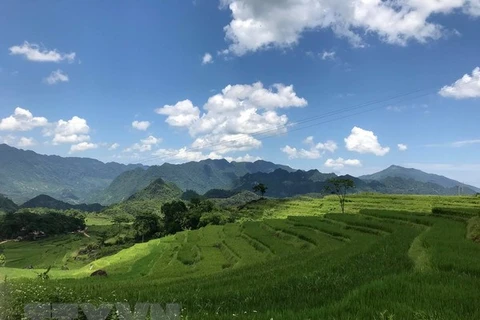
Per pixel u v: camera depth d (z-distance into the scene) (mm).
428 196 124438
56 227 178125
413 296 10961
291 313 10195
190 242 78688
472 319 8766
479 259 19859
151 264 62844
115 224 191750
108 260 76125
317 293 14156
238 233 82188
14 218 173625
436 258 19625
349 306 10203
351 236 50938
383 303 10211
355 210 113000
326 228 61031
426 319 8883
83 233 181625
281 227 71062
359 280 16047
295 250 50656
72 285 27078
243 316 10430
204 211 145500
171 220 151250
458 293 11312
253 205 167000
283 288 15906
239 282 21297
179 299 15367
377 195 137875
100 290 21875
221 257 60188
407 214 63719
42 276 41594
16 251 136875
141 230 148625
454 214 58812
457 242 27891
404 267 19562
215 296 15531
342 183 112500
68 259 120812
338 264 22891
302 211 126438
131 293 19141
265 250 57562
